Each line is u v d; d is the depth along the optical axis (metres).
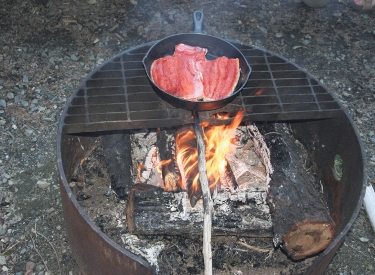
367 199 1.60
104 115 1.29
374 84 1.98
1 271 1.37
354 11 2.27
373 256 1.50
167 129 1.42
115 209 1.36
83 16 2.07
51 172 1.59
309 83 1.45
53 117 1.73
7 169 1.58
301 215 1.23
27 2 2.06
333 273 1.46
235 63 1.38
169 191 1.30
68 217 1.22
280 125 1.47
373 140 1.79
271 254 1.31
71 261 1.41
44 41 1.96
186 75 1.35
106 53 1.96
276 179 1.31
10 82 1.80
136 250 1.27
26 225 1.46
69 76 1.85
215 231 1.28
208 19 2.14
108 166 1.38
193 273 1.26
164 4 2.17
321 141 1.47
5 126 1.68
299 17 2.21
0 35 1.95
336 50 2.10
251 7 2.21
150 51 1.39
